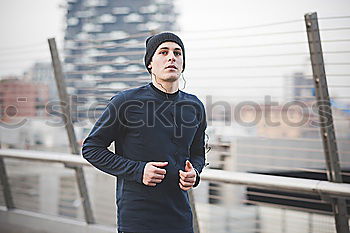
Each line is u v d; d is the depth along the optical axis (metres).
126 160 2.87
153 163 2.79
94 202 5.45
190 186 2.86
